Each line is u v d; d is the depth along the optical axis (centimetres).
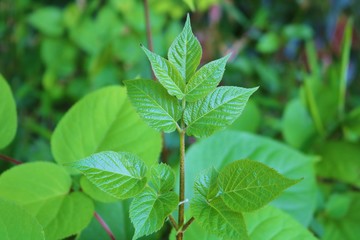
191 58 47
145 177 47
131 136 65
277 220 62
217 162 78
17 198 60
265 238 61
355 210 97
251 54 237
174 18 203
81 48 201
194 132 48
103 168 46
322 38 240
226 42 235
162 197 47
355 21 243
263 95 217
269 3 244
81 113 67
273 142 82
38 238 50
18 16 206
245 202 45
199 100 48
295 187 81
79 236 68
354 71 242
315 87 120
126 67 197
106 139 65
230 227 45
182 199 48
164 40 200
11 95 67
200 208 47
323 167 104
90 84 196
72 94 196
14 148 114
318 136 112
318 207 98
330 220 96
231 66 215
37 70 207
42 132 145
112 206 70
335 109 117
